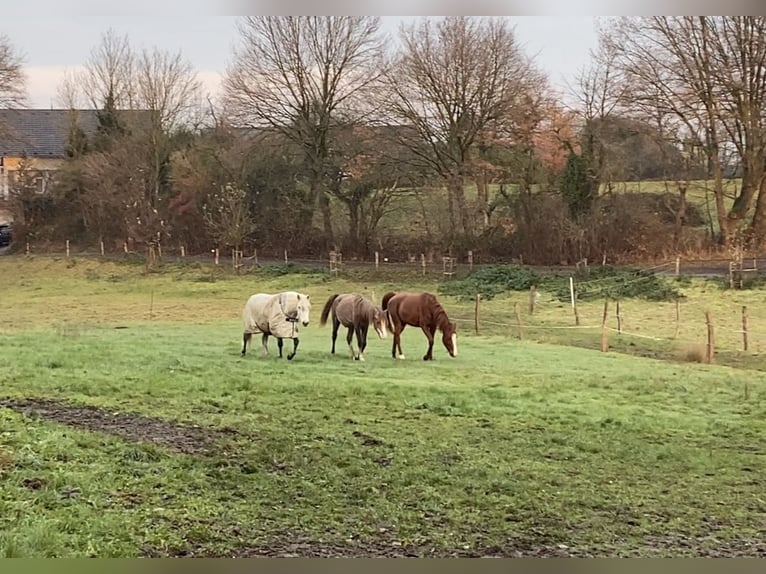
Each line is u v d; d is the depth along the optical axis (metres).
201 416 12.73
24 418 11.22
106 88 54.41
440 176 48.06
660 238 42.97
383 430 12.69
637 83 41.44
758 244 41.12
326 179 50.28
